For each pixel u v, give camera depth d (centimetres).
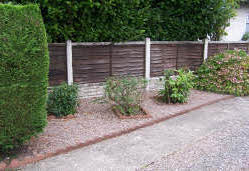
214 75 723
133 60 633
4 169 288
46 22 493
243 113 536
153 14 650
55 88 472
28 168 295
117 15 557
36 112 309
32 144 347
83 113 486
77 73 550
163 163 316
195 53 779
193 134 413
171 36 706
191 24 718
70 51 529
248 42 962
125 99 479
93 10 512
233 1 774
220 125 459
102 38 571
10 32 278
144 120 462
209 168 306
